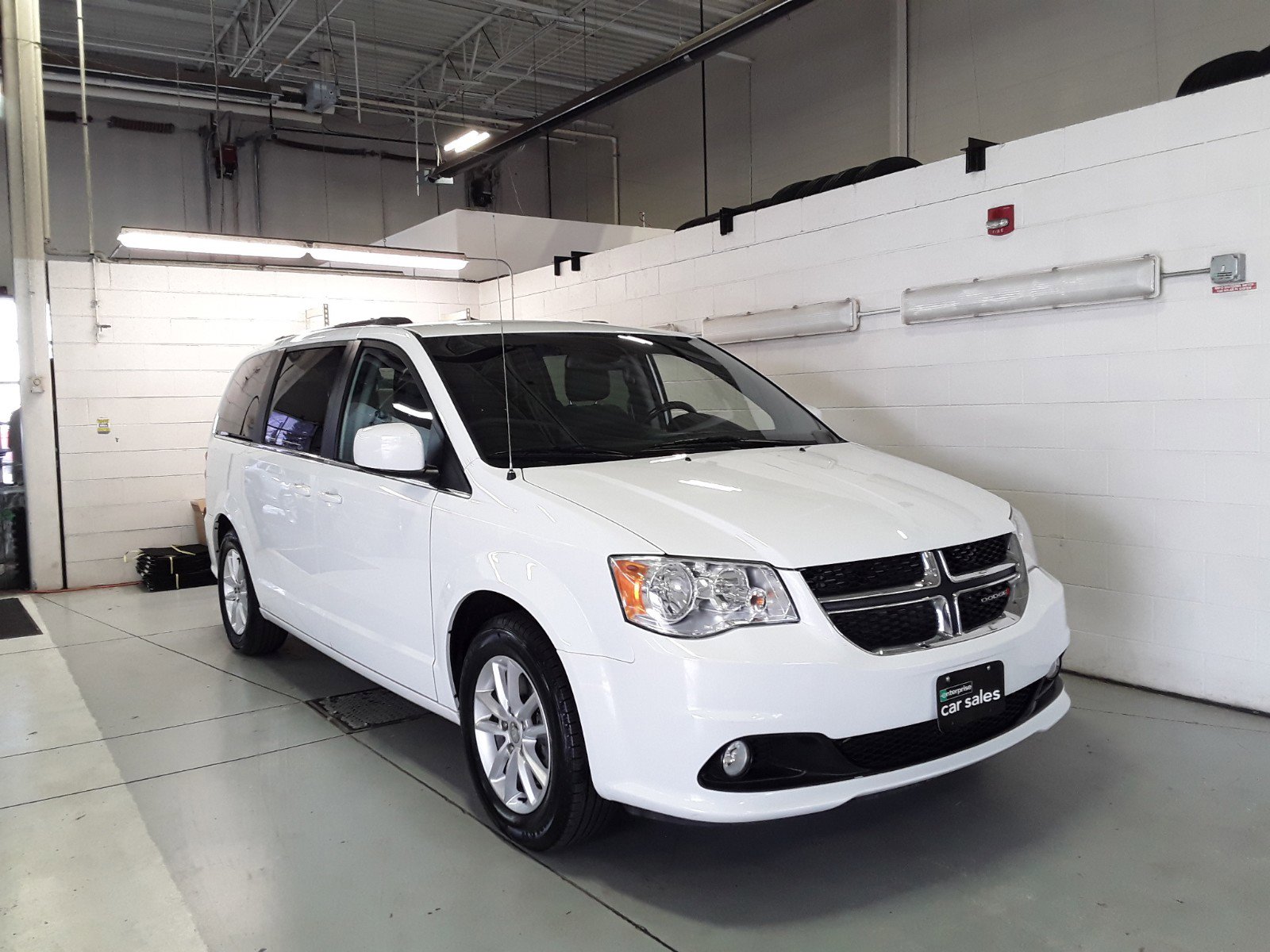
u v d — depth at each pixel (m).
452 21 10.15
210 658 4.80
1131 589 4.03
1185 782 3.01
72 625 5.77
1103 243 4.01
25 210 6.87
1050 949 2.12
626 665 2.20
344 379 3.61
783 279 5.58
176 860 2.63
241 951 2.18
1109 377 4.03
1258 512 3.62
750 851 2.61
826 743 2.18
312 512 3.59
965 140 8.70
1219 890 2.35
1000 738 2.47
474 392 3.03
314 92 10.36
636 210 13.18
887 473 2.96
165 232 6.50
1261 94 3.50
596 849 2.64
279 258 9.13
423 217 14.23
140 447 7.34
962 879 2.44
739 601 2.21
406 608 2.98
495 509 2.63
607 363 3.43
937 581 2.38
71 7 9.40
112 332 7.21
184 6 9.54
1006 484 4.47
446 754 3.39
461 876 2.50
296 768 3.29
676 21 10.06
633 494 2.52
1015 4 8.18
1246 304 3.59
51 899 2.44
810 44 10.19
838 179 5.54
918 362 4.83
